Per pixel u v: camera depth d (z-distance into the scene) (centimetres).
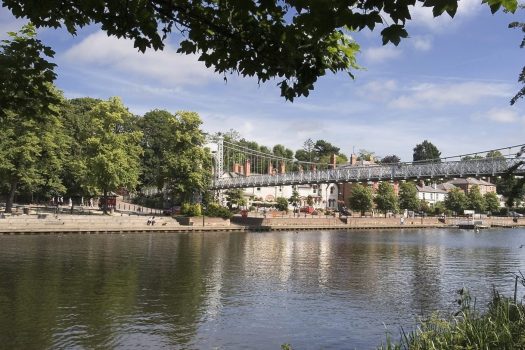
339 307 1970
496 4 364
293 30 502
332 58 557
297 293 2230
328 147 15588
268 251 3950
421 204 10606
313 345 1483
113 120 5828
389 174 5341
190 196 6756
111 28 547
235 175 9450
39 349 1380
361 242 5225
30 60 649
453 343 913
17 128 4934
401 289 2398
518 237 6656
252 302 2020
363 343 1508
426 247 4781
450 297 2217
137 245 4069
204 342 1488
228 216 6531
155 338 1511
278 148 14550
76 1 535
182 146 6488
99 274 2547
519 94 934
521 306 1091
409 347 1000
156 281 2408
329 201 10700
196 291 2203
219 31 523
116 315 1752
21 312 1748
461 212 10738
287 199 9125
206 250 3872
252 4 446
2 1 544
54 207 6750
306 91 559
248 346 1462
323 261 3409
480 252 4350
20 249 3506
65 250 3534
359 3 381
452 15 346
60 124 5394
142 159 8294
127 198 8750
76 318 1695
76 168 5731
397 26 380
